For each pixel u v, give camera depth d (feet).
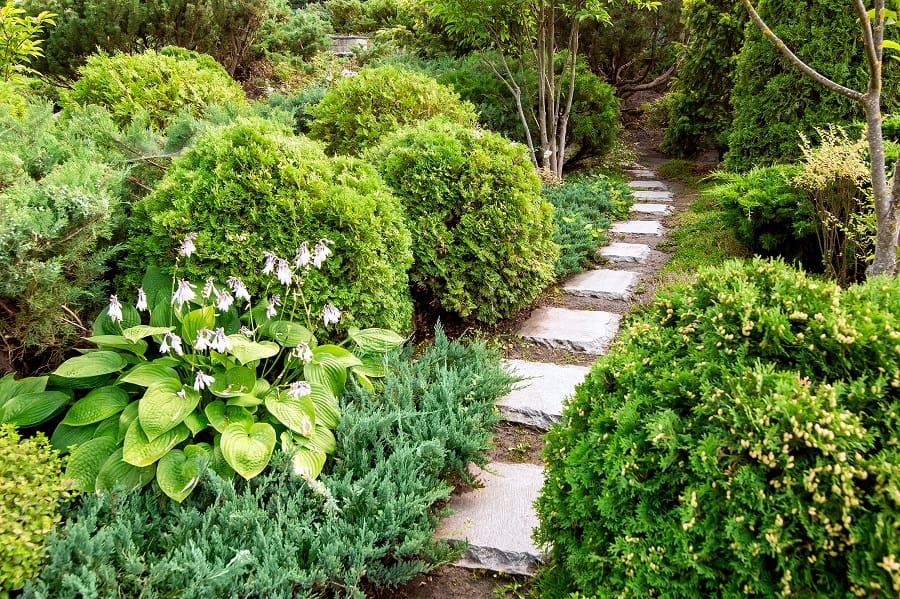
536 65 25.93
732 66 25.85
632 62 37.47
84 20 25.68
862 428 4.28
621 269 16.42
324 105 18.69
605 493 5.12
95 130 12.22
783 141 17.84
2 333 8.47
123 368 8.29
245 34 31.63
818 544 4.08
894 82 16.28
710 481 4.58
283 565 6.44
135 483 7.02
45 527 5.61
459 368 10.79
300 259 8.49
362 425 8.32
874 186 7.89
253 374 8.14
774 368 4.99
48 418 7.59
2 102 14.76
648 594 4.68
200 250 9.23
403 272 11.04
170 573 5.98
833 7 16.35
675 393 5.26
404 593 7.14
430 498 7.57
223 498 7.06
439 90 18.94
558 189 21.63
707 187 23.97
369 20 46.34
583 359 12.12
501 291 12.77
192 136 12.68
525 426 10.25
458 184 12.54
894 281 5.54
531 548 7.50
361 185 10.80
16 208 7.98
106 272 10.37
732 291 5.74
